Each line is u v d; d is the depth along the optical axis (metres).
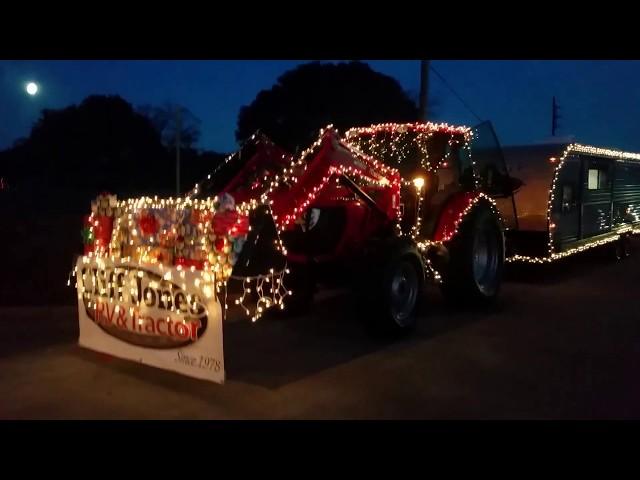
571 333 7.91
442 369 6.48
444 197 9.00
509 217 11.26
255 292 6.92
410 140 8.96
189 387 5.89
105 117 38.16
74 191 34.09
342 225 7.86
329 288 9.83
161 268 5.91
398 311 7.58
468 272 8.89
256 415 5.25
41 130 39.91
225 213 5.79
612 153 13.95
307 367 6.54
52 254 12.75
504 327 8.20
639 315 8.89
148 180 36.78
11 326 7.93
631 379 6.18
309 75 24.23
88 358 6.70
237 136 25.95
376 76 24.38
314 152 7.37
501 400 5.61
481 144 9.62
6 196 30.94
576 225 12.62
